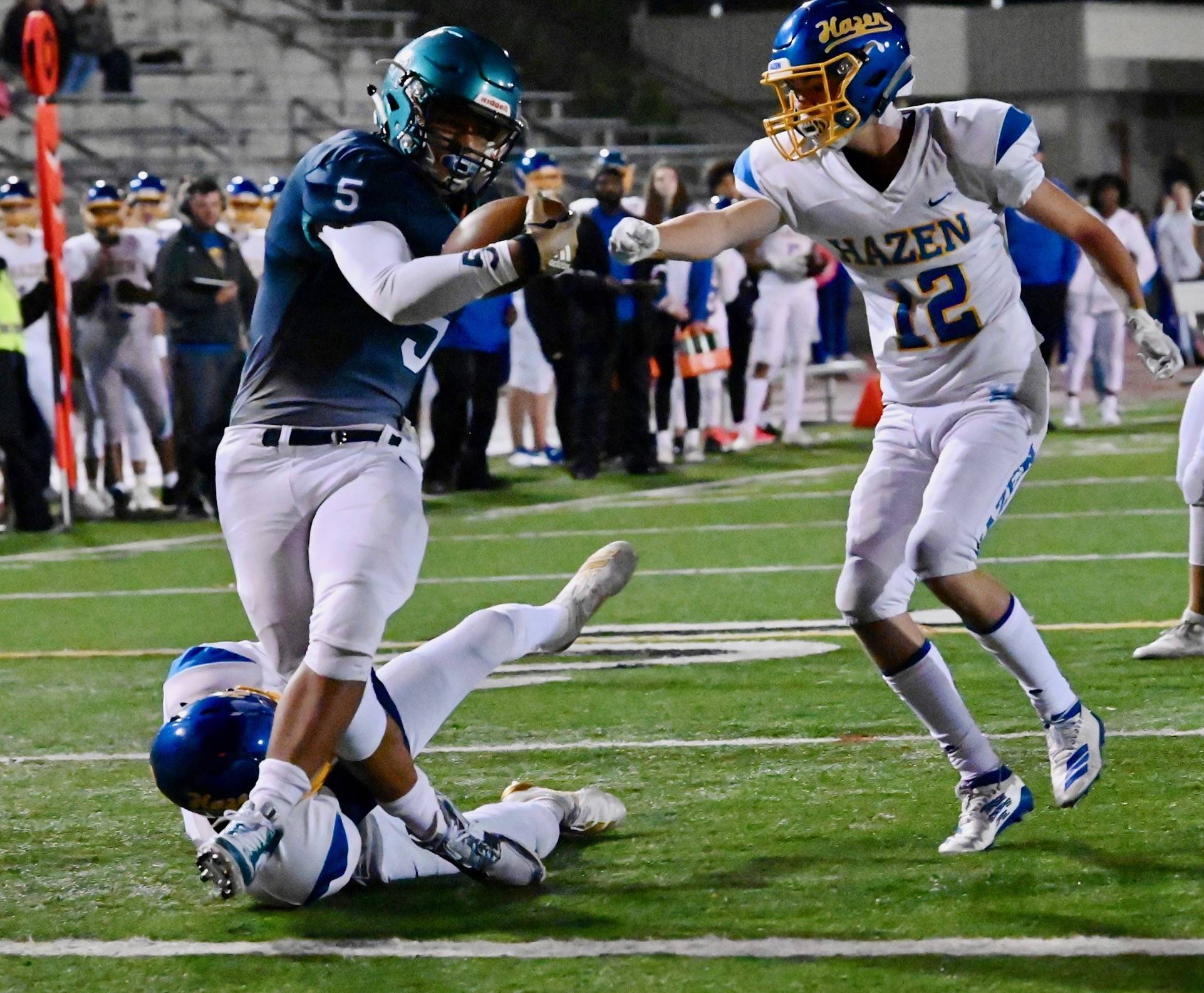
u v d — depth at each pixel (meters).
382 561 13.30
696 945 12.82
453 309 13.00
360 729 13.29
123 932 13.55
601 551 16.77
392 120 13.86
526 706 21.73
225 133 79.75
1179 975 11.86
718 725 20.33
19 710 22.38
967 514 14.74
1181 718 19.62
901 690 15.20
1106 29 100.69
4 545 39.16
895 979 11.99
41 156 39.12
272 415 13.84
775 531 36.94
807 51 14.34
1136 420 57.31
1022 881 14.04
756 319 51.75
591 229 44.75
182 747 13.46
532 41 99.75
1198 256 72.19
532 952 12.80
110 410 43.19
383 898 14.24
